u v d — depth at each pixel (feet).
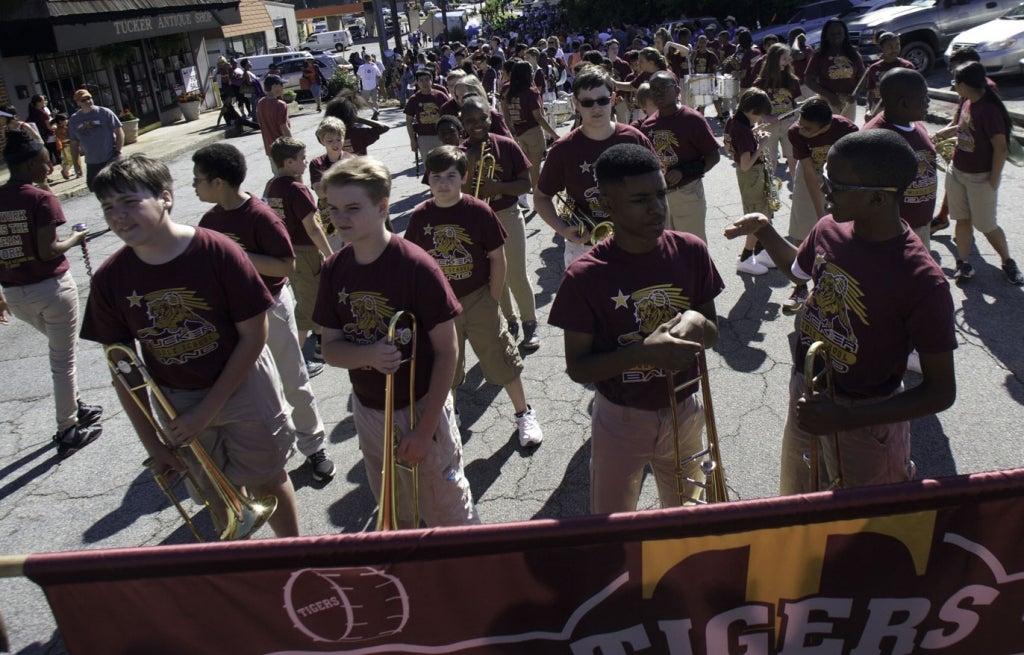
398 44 95.50
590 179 15.16
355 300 9.51
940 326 7.91
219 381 9.98
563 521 6.29
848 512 6.30
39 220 15.06
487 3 175.01
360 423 10.15
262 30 112.16
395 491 9.32
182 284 9.69
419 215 14.08
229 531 9.77
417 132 36.83
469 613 6.64
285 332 13.79
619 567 6.48
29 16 54.34
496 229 13.88
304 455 14.46
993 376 15.30
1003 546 6.48
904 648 6.94
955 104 40.09
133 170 9.19
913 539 6.46
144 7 66.49
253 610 6.61
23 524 14.12
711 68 49.88
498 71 50.26
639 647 6.83
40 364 21.38
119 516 14.14
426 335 9.67
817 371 9.26
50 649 11.02
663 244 9.01
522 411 14.84
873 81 28.17
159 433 10.07
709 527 6.30
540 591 6.56
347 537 6.32
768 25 93.91
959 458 13.09
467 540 6.27
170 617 6.59
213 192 13.15
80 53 65.31
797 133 17.75
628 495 9.84
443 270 13.88
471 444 15.19
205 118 82.12
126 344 10.11
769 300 20.03
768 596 6.68
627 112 41.42
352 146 28.68
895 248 8.21
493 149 17.65
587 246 15.64
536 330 19.01
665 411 9.30
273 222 13.37
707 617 6.73
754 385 16.08
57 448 16.70
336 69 91.71
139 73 74.54
